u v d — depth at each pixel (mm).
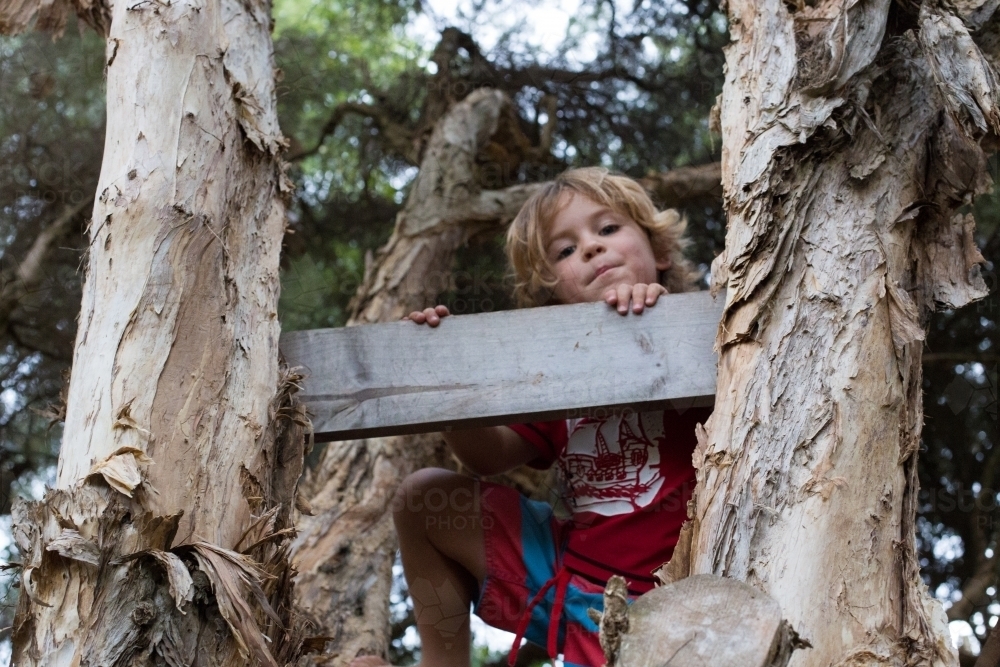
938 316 3166
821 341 1293
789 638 910
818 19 1550
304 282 3553
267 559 1290
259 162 1627
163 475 1233
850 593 1119
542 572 1757
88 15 1848
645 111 3719
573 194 2102
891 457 1220
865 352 1279
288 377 1472
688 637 881
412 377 1563
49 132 3451
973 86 1410
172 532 1172
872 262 1353
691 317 1547
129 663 1099
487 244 3756
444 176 3545
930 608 1137
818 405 1243
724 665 857
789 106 1455
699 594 928
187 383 1315
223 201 1496
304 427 1480
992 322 3125
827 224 1388
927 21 1470
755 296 1337
